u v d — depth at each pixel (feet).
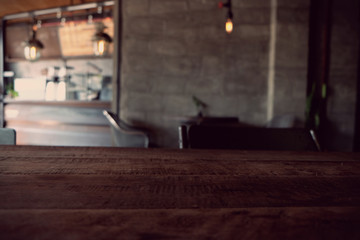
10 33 21.91
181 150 3.02
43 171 1.89
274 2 12.90
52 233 0.96
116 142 10.92
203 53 13.64
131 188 1.57
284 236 1.00
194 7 13.60
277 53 12.87
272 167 2.26
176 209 1.26
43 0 18.57
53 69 21.54
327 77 13.56
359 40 13.46
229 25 10.34
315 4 13.43
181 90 13.85
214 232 1.02
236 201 1.40
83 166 2.08
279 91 12.93
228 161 2.47
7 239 0.91
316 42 13.52
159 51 13.91
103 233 0.98
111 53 19.01
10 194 1.39
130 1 14.02
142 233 0.99
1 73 21.53
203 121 10.62
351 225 1.12
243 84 13.50
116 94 14.30
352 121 13.64
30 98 22.11
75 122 18.17
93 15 19.29
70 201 1.31
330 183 1.80
